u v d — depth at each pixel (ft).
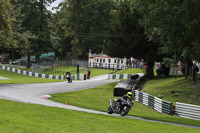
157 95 158.10
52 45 424.87
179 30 118.42
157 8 119.55
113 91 188.55
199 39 117.70
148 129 70.90
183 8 112.06
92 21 495.00
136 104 151.74
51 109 96.27
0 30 203.92
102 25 492.95
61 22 492.95
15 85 205.87
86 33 500.33
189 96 145.89
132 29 230.68
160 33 131.85
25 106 98.73
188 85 167.32
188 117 117.29
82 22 492.13
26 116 76.59
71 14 461.37
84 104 136.46
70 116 83.97
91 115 90.68
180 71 270.05
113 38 239.71
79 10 457.27
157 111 134.31
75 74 355.56
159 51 216.95
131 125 75.77
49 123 67.82
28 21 406.62
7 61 593.83
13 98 127.75
